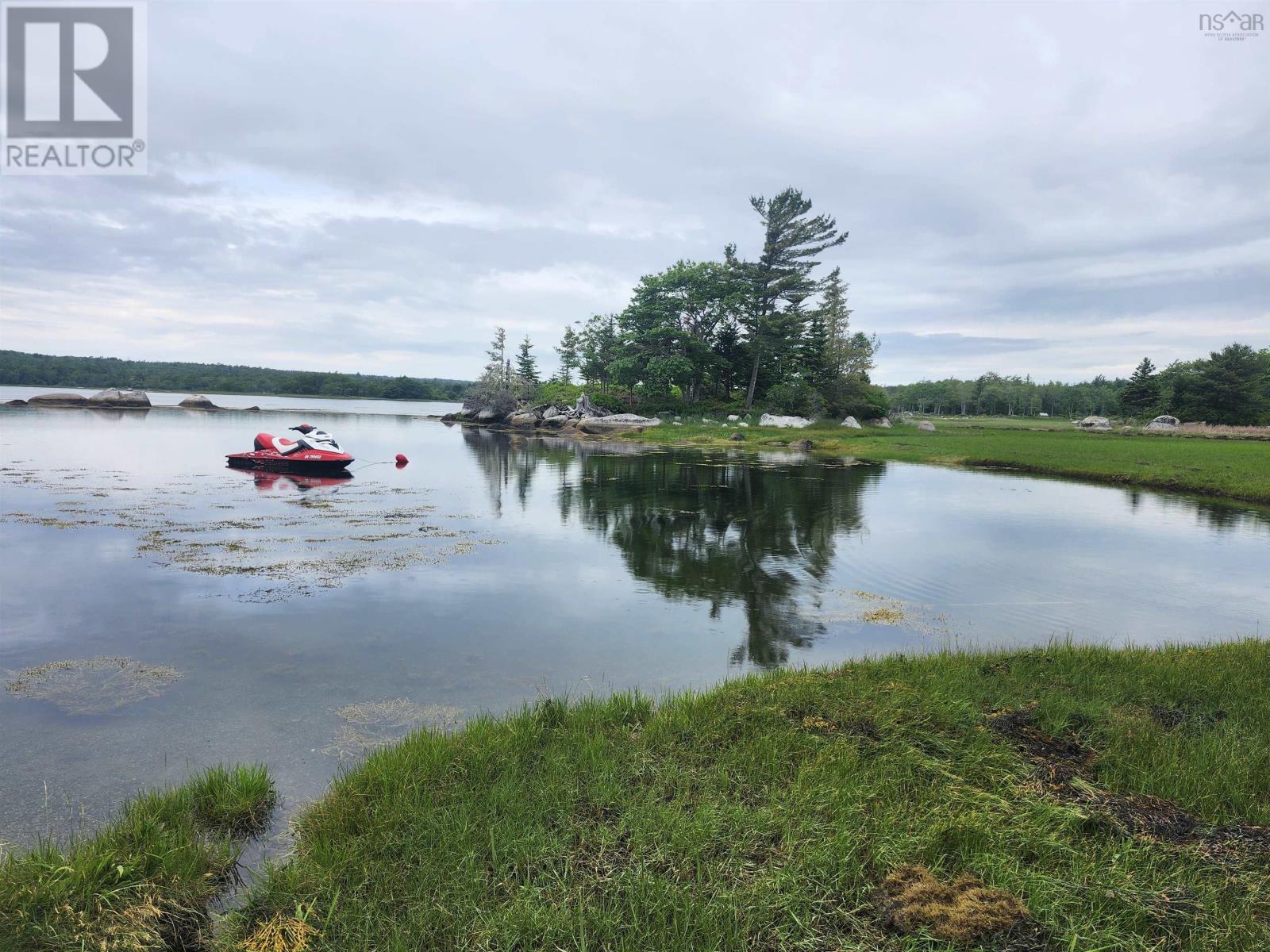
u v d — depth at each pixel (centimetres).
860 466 3488
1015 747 605
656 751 591
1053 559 1506
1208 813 507
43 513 1758
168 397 12569
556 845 454
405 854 448
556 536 1681
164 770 592
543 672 838
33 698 734
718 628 1025
